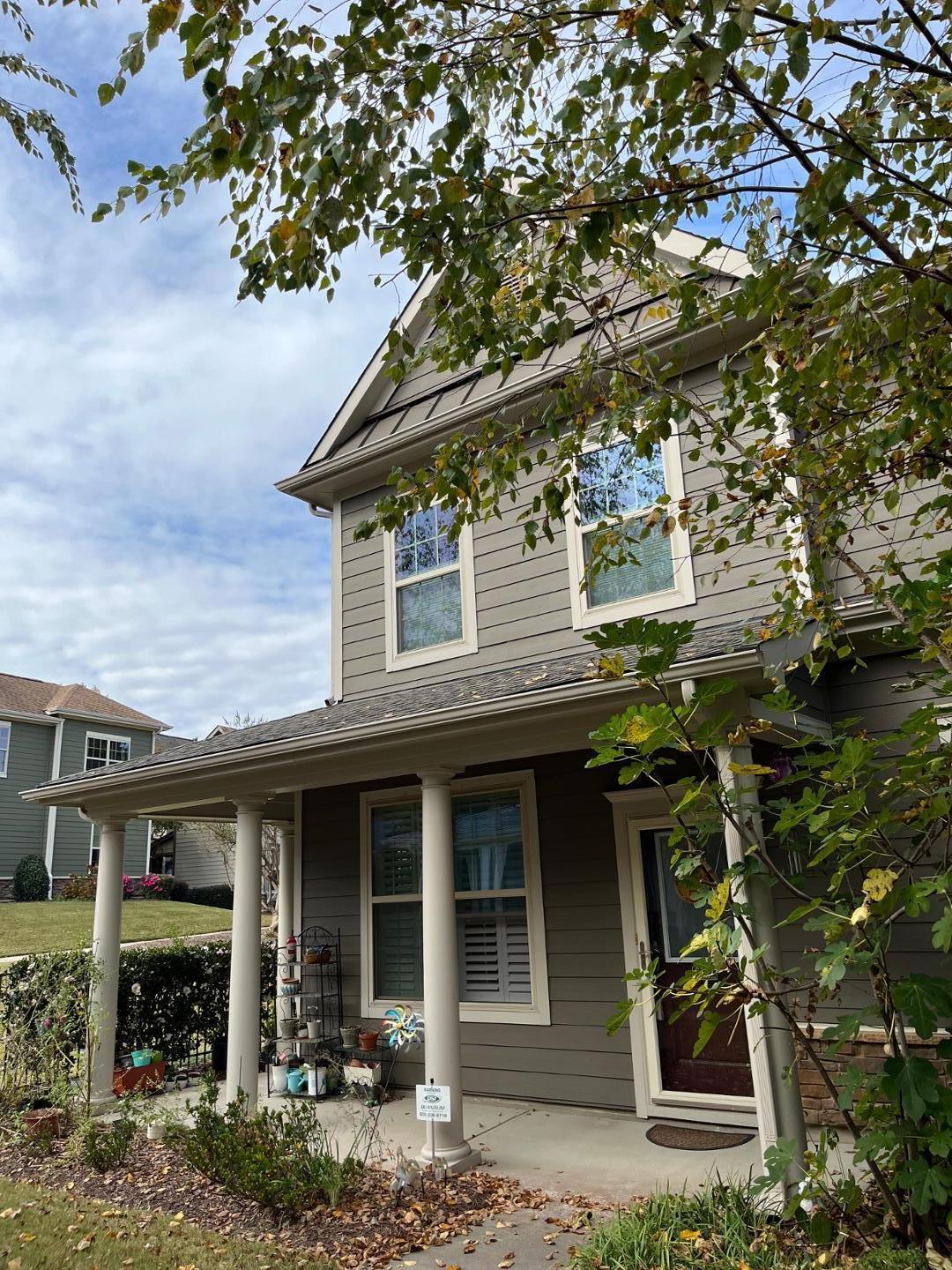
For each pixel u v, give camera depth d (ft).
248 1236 15.70
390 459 30.14
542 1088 23.67
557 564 25.62
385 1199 17.07
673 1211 13.46
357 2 8.73
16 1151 22.16
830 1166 16.25
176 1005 32.09
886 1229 11.21
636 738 11.41
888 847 11.69
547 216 11.33
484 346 12.09
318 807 30.78
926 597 11.20
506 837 25.86
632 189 10.60
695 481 23.06
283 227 9.05
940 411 10.70
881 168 9.99
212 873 108.88
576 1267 12.67
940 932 9.23
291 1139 18.13
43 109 20.43
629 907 22.99
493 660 26.55
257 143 8.37
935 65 12.28
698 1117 20.99
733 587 21.97
